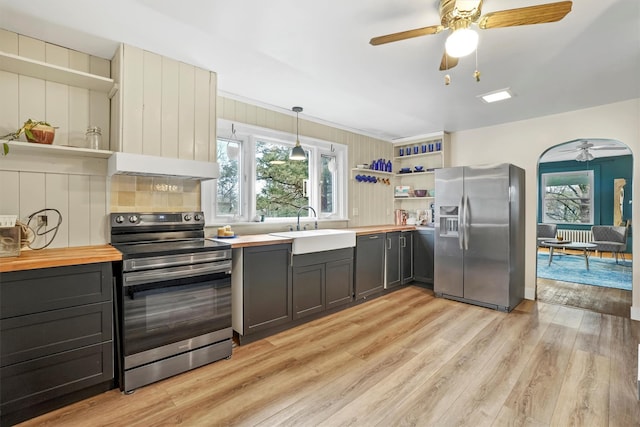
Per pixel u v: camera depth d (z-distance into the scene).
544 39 2.10
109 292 1.92
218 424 1.67
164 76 2.41
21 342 1.64
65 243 2.22
